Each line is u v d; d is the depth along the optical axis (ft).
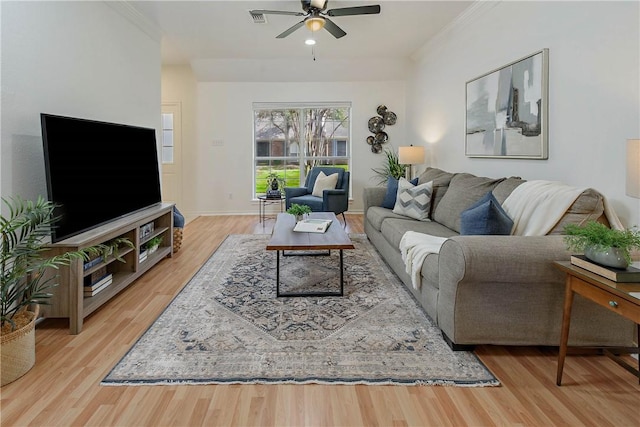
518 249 6.08
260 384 5.68
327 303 8.80
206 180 22.13
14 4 7.34
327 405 5.22
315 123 22.53
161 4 12.05
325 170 20.24
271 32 15.16
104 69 10.82
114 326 7.64
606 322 6.42
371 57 19.54
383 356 6.46
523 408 5.17
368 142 22.29
